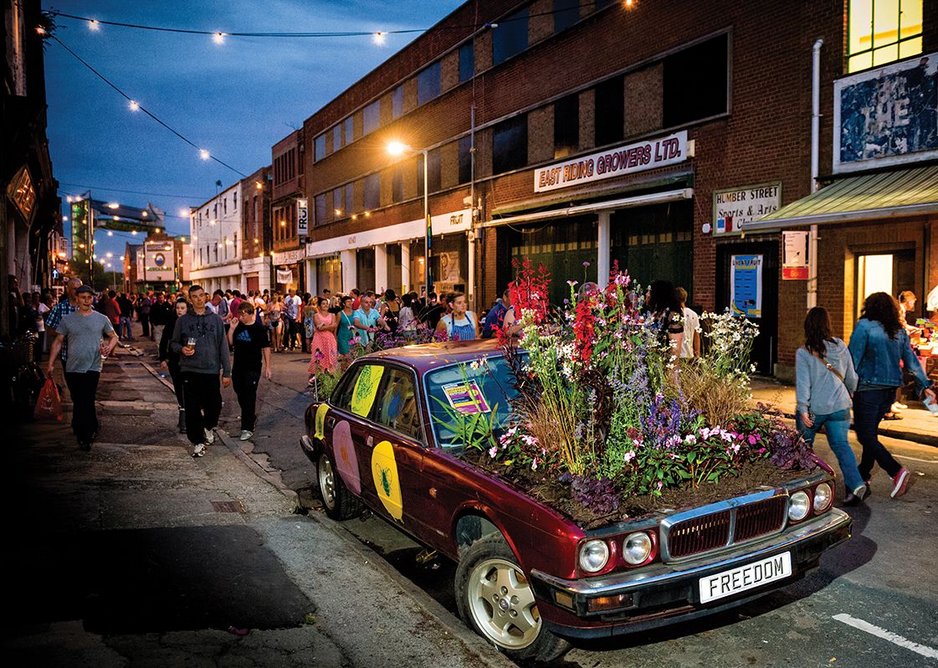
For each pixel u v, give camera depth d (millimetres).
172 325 9148
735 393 4535
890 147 11555
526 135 21750
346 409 5598
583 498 3328
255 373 9070
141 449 8180
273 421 10531
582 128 19203
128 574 4484
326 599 4199
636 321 4227
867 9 11945
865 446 6277
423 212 28469
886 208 9992
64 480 6641
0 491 6234
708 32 15039
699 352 8383
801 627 3947
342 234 37906
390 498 4738
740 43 14273
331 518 6000
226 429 9898
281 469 7789
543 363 3982
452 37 25578
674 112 16141
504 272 23500
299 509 6074
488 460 3977
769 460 4043
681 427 3959
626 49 17453
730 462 3863
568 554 3172
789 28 13234
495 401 4535
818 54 12586
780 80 13453
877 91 11688
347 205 37125
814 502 3871
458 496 3928
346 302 12523
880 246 11656
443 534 4164
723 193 14734
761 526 3625
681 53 15875
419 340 9172
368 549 5008
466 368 4719
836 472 7113
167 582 4379
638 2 17000
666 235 16875
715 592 3338
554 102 20344
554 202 20094
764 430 4258
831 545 3838
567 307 4434
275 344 23062
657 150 16375
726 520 3482
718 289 14992
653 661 3639
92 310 7984
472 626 3873
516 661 3760
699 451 3783
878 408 6203
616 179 17953
